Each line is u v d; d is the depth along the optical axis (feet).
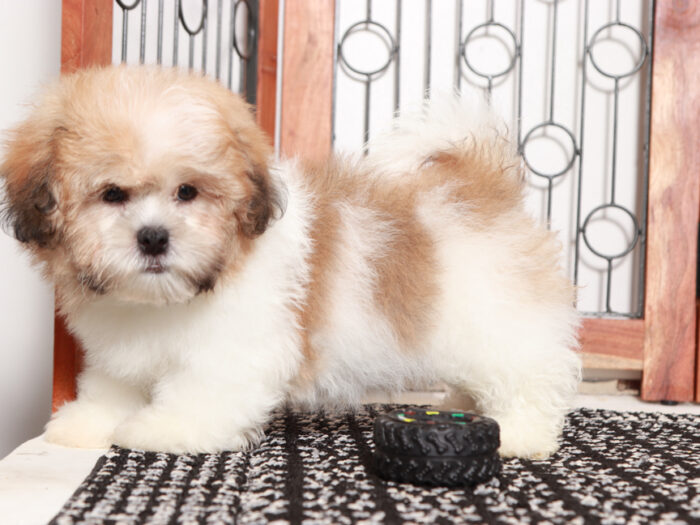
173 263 2.05
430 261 2.31
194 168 2.04
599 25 3.42
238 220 2.14
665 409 3.05
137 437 2.22
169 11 3.26
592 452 2.34
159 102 2.06
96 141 2.02
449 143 2.50
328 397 2.42
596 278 3.47
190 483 2.02
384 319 2.31
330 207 2.34
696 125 3.20
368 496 1.98
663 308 3.20
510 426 2.32
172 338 2.20
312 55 3.21
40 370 3.21
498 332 2.31
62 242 2.10
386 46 3.45
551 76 3.43
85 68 2.45
